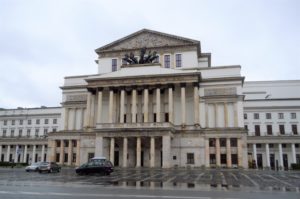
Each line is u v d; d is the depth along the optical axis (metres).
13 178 39.78
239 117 81.69
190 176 46.62
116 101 90.75
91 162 50.31
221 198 20.38
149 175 48.12
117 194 21.86
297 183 34.72
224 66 86.50
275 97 122.62
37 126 123.94
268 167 91.69
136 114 88.00
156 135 74.62
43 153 116.19
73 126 93.44
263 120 105.06
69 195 21.14
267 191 25.64
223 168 75.50
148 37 94.94
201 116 83.88
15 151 121.44
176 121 85.56
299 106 102.94
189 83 83.31
